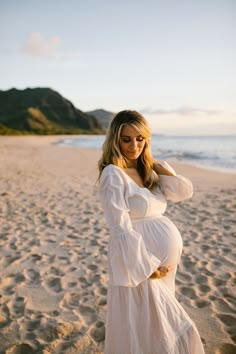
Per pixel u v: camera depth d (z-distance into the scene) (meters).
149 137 1.90
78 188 9.35
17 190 8.95
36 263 4.17
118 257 1.66
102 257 4.33
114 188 1.71
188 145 35.25
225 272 3.80
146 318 1.76
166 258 1.87
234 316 2.93
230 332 2.72
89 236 5.17
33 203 7.39
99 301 3.25
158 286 1.84
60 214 6.46
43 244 4.83
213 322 2.85
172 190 1.97
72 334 2.73
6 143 39.19
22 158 19.53
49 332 2.76
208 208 6.66
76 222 5.93
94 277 3.76
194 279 3.65
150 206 1.83
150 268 1.65
